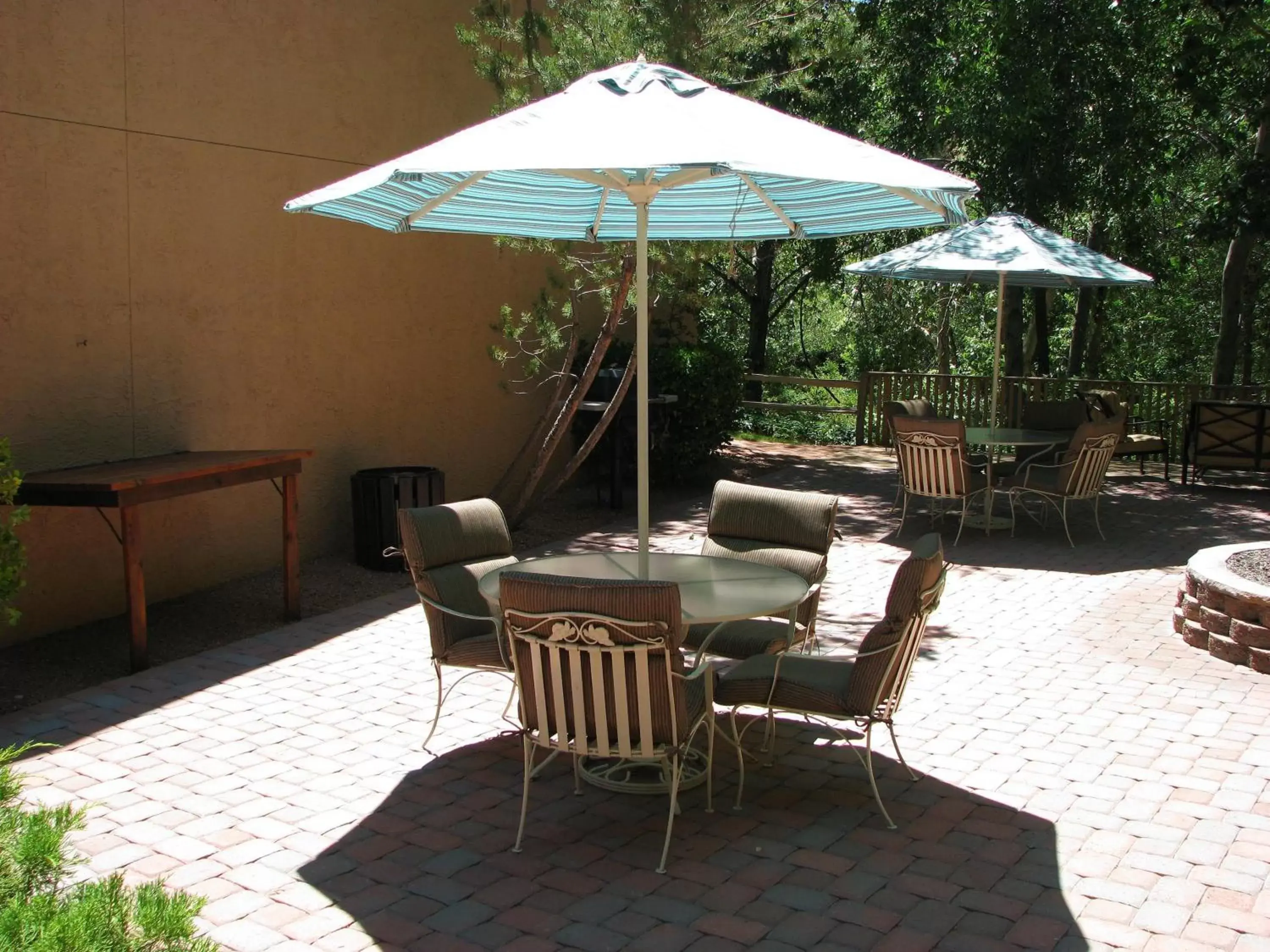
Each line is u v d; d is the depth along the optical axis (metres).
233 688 5.55
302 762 4.62
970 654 6.13
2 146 6.06
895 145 14.91
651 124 3.86
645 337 4.64
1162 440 12.26
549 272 9.00
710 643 4.96
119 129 6.71
